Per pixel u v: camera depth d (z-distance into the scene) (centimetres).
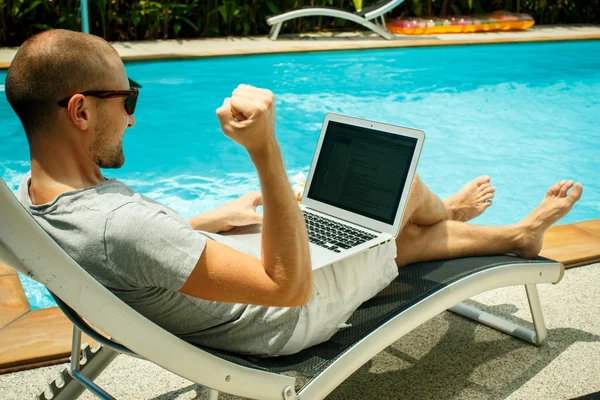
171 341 139
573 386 212
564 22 1072
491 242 225
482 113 604
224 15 836
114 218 130
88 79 133
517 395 207
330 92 648
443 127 562
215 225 203
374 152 211
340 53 795
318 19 926
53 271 124
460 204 256
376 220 204
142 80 652
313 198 222
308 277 141
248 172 458
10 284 260
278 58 760
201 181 440
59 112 133
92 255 131
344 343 175
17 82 131
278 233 135
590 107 632
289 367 164
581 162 492
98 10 795
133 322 134
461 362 224
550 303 263
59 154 136
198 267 132
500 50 849
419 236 223
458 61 791
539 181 455
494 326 245
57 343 220
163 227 131
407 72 734
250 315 158
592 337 240
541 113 609
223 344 161
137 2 803
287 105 604
